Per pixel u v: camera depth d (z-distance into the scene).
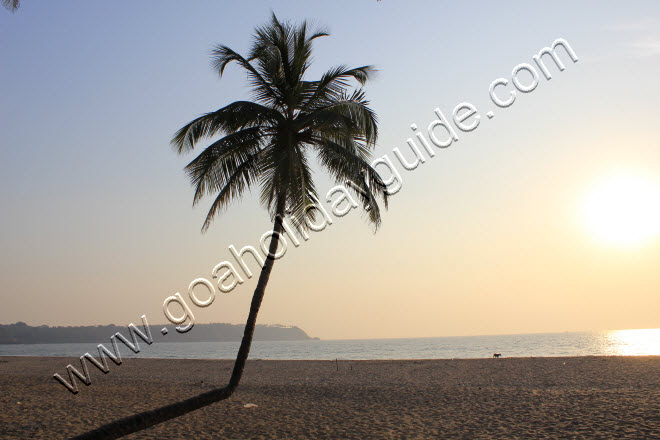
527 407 16.56
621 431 12.51
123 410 17.34
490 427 13.86
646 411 14.69
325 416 16.03
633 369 27.84
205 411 17.00
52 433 13.63
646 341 140.12
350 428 14.16
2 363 47.72
